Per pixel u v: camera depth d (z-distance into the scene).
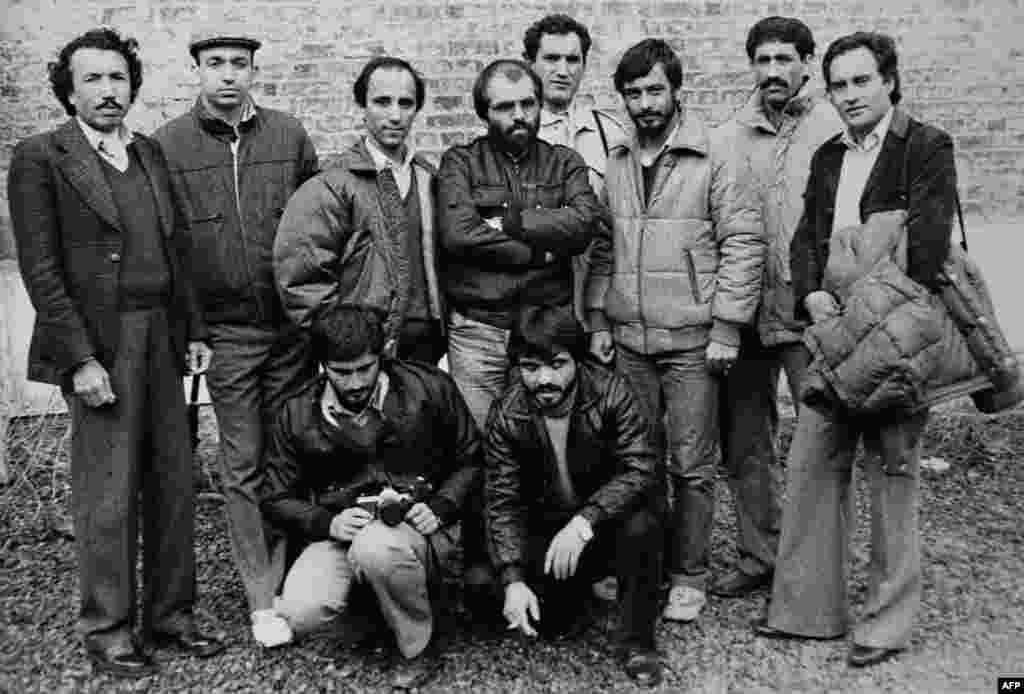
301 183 3.98
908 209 3.33
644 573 3.42
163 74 6.45
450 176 3.79
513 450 3.50
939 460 5.53
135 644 3.58
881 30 6.91
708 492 3.89
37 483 5.35
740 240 3.74
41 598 4.17
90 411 3.43
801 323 3.92
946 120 7.05
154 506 3.62
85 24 6.39
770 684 3.39
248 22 6.47
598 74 6.75
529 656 3.59
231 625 3.89
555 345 3.32
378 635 3.68
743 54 6.83
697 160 3.77
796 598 3.67
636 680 3.41
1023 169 7.12
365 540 3.31
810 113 4.05
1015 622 3.74
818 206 3.56
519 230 3.68
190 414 4.49
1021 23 7.01
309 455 3.48
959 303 3.30
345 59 6.55
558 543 3.35
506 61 3.82
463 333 3.85
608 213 3.96
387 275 3.76
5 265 6.38
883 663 3.48
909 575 3.48
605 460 3.51
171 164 3.79
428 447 3.55
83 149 3.38
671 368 3.87
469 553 3.71
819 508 3.62
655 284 3.82
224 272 3.79
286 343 3.90
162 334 3.53
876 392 3.24
